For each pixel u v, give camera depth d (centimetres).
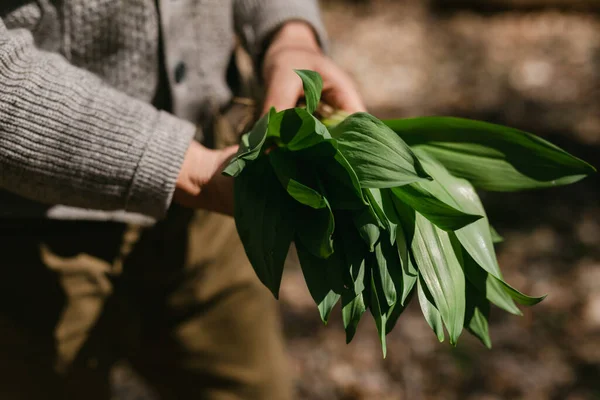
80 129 80
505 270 233
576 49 395
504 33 425
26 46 80
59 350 112
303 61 98
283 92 95
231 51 108
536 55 394
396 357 194
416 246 79
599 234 248
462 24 438
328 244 76
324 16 457
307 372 189
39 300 107
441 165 87
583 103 339
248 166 80
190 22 97
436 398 182
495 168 86
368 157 78
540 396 182
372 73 386
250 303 118
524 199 269
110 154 81
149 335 117
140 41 92
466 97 356
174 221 108
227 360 120
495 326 208
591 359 194
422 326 205
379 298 78
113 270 110
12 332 108
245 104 106
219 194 84
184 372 121
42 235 103
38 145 79
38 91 79
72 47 89
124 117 82
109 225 106
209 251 113
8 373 110
